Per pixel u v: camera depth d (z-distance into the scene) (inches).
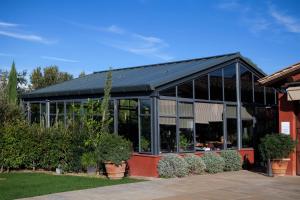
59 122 816.3
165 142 695.7
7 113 834.8
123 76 829.8
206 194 519.2
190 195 512.7
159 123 684.7
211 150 768.9
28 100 941.2
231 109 815.7
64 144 734.5
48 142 750.5
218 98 787.4
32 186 577.0
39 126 789.2
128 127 722.2
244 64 843.4
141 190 548.1
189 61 853.8
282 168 679.7
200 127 753.0
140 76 780.0
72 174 716.7
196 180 634.8
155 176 671.1
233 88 818.8
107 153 647.1
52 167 754.8
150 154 682.2
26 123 797.2
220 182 615.2
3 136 746.2
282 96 710.5
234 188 562.3
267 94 893.8
